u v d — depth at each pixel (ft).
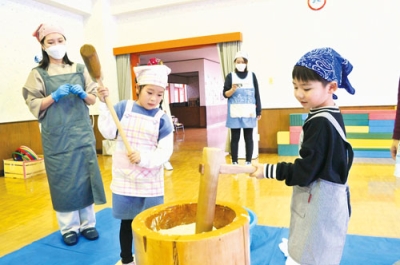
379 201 8.77
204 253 2.43
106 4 18.80
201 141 22.75
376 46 14.80
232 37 16.42
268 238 6.71
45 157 6.88
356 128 14.70
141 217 2.96
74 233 7.18
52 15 17.06
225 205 3.18
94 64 4.91
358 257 5.83
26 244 7.14
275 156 15.94
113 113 5.12
